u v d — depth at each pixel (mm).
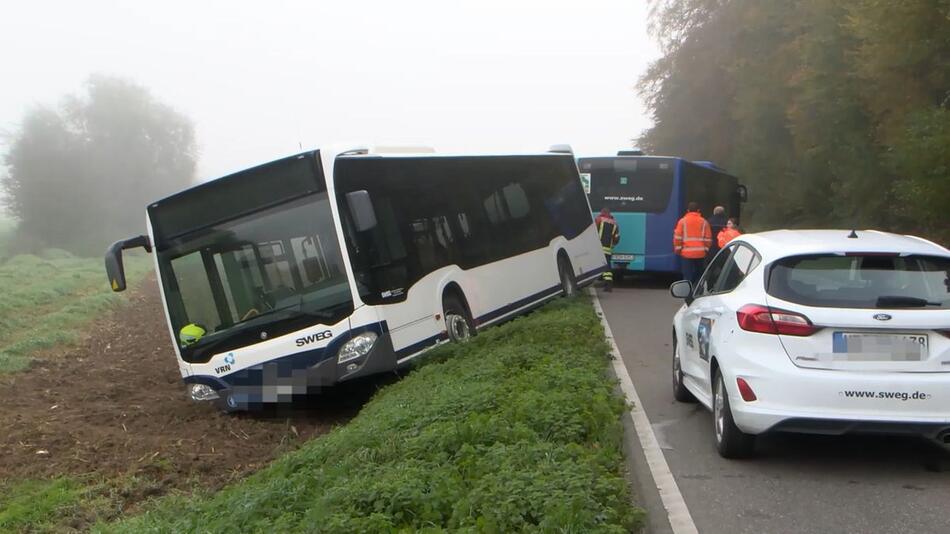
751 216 47844
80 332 22438
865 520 5922
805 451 7605
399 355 11102
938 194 18562
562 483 5680
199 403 12133
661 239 22500
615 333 15070
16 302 28469
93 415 11648
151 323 25125
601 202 22875
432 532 5203
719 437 7430
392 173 12281
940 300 6605
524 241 16422
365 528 5363
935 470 7039
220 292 11016
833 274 6859
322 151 10938
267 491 6465
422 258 12328
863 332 6566
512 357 10617
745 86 38750
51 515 7594
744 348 6887
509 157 16750
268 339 10766
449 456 6824
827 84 25734
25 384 14539
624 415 8852
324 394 10906
